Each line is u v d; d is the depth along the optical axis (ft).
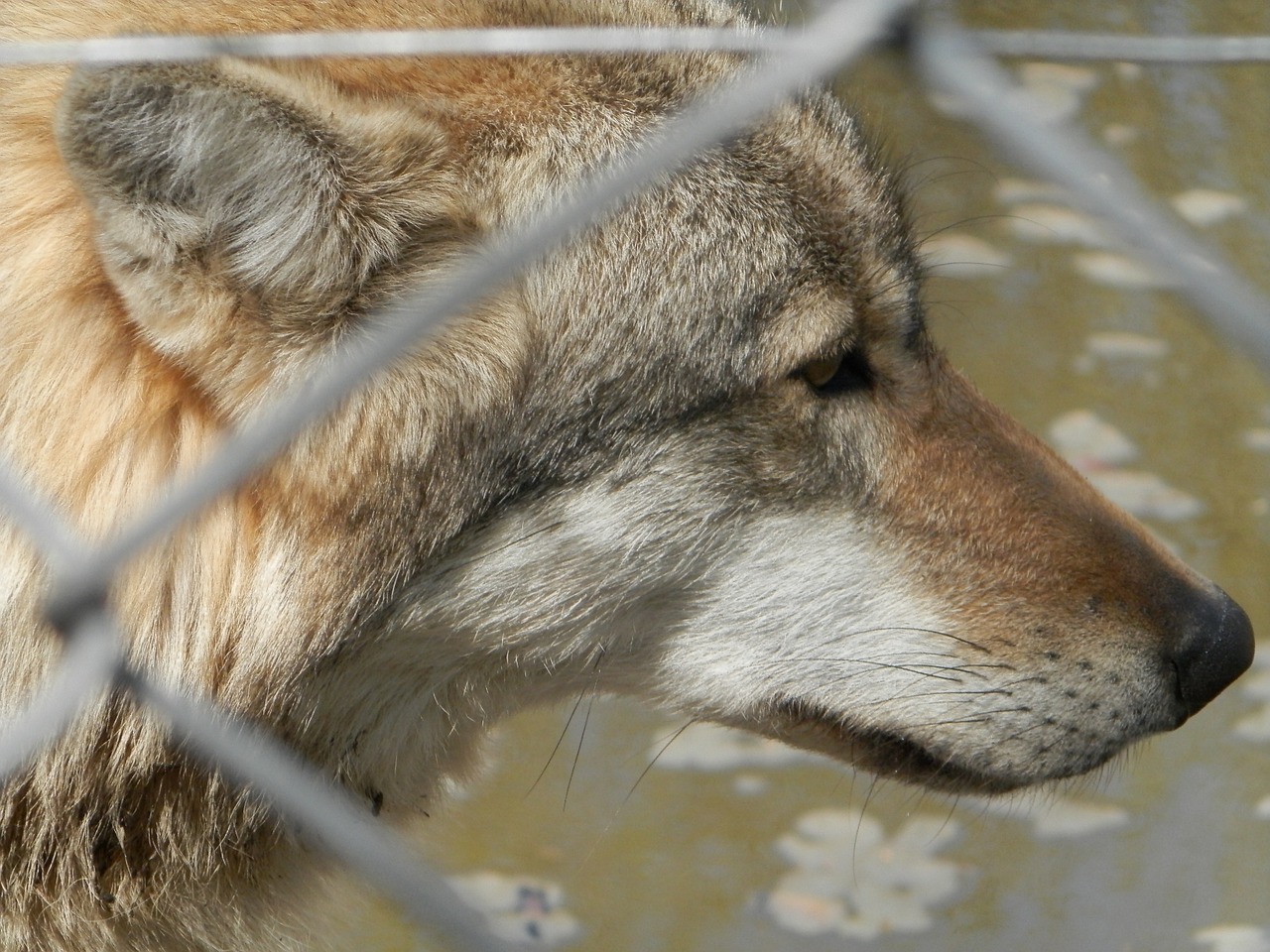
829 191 17.47
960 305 38.70
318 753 16.72
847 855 28.07
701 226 16.67
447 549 16.20
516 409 16.07
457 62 16.05
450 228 15.39
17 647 14.67
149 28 15.87
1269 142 44.91
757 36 9.08
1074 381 36.63
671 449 16.89
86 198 13.56
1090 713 17.75
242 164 13.93
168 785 15.64
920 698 17.84
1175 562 18.39
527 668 17.48
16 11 16.25
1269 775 28.89
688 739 30.58
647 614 17.67
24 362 14.85
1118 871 27.45
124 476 14.96
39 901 15.53
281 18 16.08
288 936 18.29
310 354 14.90
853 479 17.72
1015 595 17.76
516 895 26.94
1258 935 25.63
